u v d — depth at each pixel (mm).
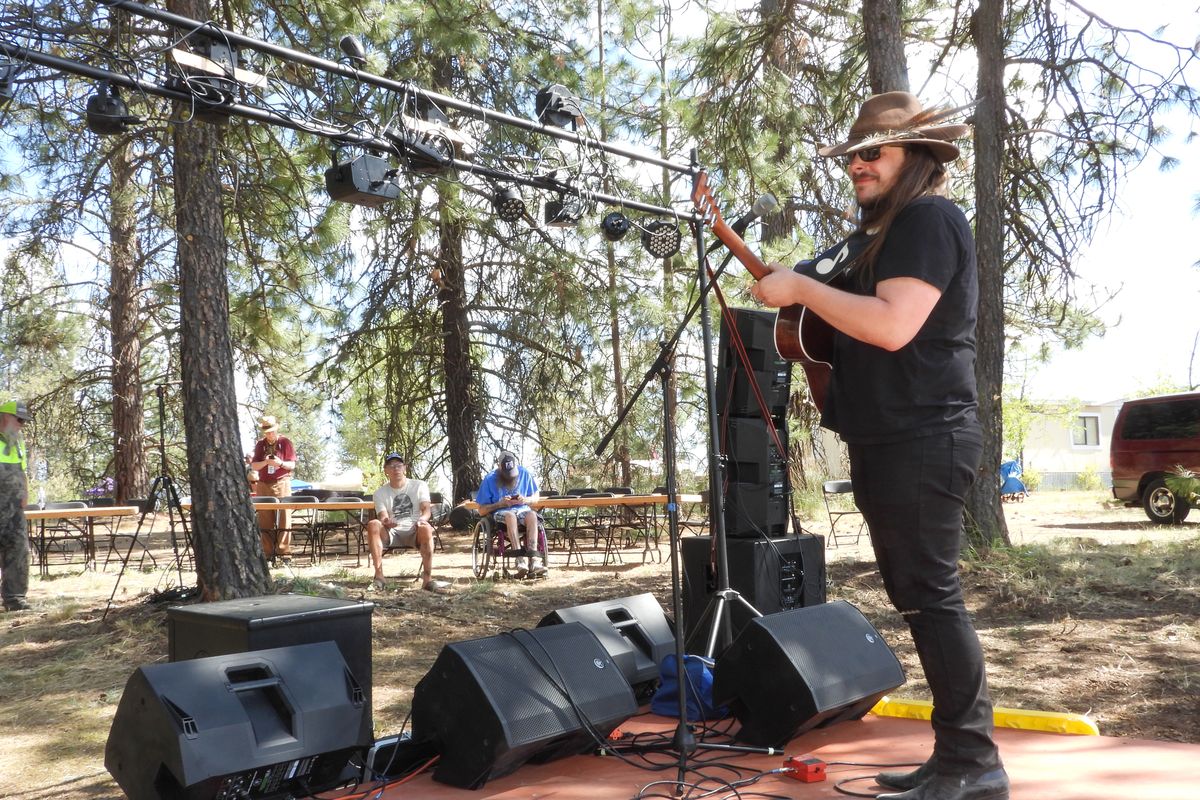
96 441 15195
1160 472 11859
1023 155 8625
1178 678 4746
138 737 2492
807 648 2975
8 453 7340
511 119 4230
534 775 2832
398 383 13164
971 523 7996
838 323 2180
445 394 13477
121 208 8500
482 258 12734
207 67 3621
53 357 14125
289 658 2746
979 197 8281
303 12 7375
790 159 10469
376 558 7812
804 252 9734
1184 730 4023
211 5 7031
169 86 3645
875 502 2287
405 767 2980
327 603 3119
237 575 6090
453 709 2752
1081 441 30812
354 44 4004
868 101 2381
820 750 2973
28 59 3318
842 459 14203
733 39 9578
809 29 10266
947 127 2262
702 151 10203
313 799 2668
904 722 3252
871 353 2277
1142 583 6973
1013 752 2842
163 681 2494
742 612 4547
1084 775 2602
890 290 2145
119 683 5121
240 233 8094
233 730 2490
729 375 4824
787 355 2516
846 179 11258
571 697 2820
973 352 2309
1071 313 10500
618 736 3164
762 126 10320
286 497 9672
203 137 6137
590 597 7383
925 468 2217
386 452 13625
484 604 7113
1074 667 5047
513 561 9461
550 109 4391
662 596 7398
